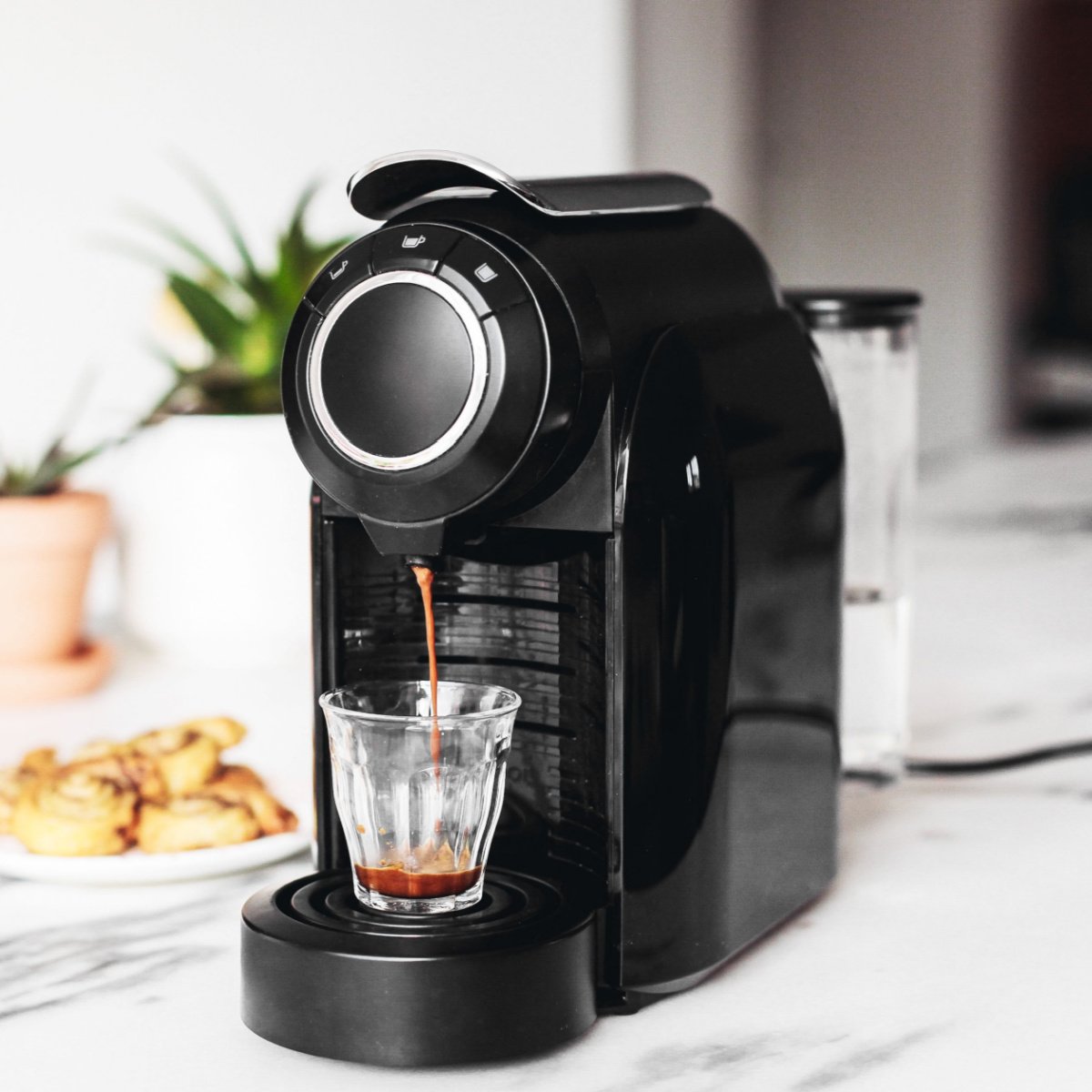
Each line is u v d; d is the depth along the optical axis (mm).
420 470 558
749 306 681
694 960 622
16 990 641
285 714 1099
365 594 676
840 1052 574
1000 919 709
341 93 1586
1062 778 938
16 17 1445
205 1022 609
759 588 644
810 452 682
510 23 1657
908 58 3246
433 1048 554
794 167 3172
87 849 753
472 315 546
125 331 1515
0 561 1110
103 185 1499
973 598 1512
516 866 662
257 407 1246
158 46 1504
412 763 579
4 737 1035
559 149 1700
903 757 941
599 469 583
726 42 2463
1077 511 2008
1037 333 3828
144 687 1191
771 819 670
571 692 637
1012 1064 563
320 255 1284
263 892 622
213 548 1209
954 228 3377
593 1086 550
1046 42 3725
